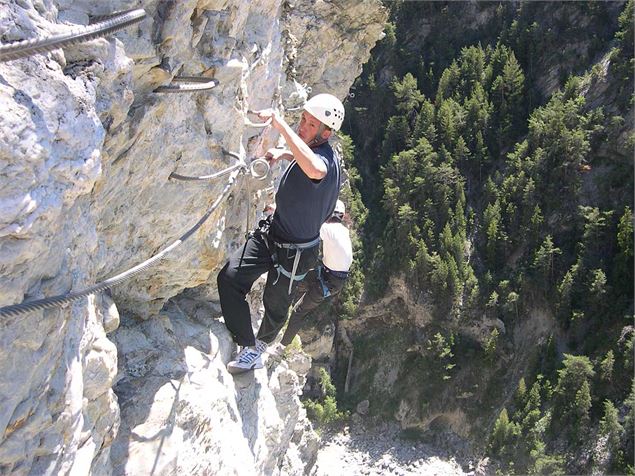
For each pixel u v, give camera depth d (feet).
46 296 10.73
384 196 145.79
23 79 9.39
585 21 156.56
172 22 13.65
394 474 120.47
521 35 160.76
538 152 143.23
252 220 23.97
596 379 123.54
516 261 141.69
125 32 12.39
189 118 16.03
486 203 147.64
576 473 115.44
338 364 139.23
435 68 165.48
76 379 11.82
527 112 157.07
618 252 136.46
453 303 136.36
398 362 136.98
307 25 67.31
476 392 131.75
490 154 154.71
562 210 141.90
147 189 15.67
